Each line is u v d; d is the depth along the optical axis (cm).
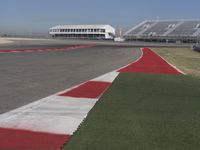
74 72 1575
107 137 578
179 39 10300
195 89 1186
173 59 2998
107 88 1108
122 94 1005
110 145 538
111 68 1845
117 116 726
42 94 968
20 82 1178
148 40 10888
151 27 11456
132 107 825
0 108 764
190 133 620
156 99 951
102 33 12206
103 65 2025
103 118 704
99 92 1023
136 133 607
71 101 872
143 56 3127
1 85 1097
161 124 676
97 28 12288
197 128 656
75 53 3212
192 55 3994
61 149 514
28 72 1491
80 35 12631
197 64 2644
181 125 675
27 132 590
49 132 595
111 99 918
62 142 544
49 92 1007
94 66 1934
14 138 555
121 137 580
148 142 559
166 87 1198
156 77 1491
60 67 1791
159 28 11212
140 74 1574
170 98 980
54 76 1394
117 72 1617
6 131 590
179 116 754
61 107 796
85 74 1512
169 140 574
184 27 10769
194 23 10894
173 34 10475
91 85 1156
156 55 3397
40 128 617
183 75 1647
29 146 521
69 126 636
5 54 2609
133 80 1341
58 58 2453
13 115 699
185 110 821
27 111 741
